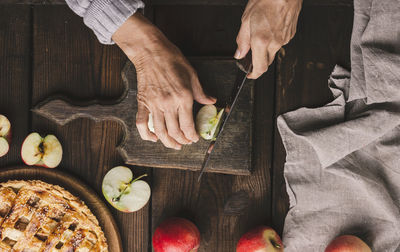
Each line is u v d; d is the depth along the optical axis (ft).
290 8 2.89
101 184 3.48
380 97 3.24
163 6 3.45
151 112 3.11
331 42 3.42
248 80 3.37
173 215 3.46
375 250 3.33
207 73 3.38
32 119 3.51
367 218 3.35
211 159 3.38
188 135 3.13
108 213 3.41
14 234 3.36
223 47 3.44
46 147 3.41
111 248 3.41
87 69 3.49
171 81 3.06
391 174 3.32
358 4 3.30
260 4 2.89
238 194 3.44
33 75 3.51
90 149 3.48
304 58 3.43
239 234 3.43
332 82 3.39
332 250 3.25
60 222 3.38
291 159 3.39
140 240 3.47
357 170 3.33
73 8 2.98
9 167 3.41
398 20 3.22
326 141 3.30
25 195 3.38
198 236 3.34
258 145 3.43
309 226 3.37
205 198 3.45
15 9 3.50
